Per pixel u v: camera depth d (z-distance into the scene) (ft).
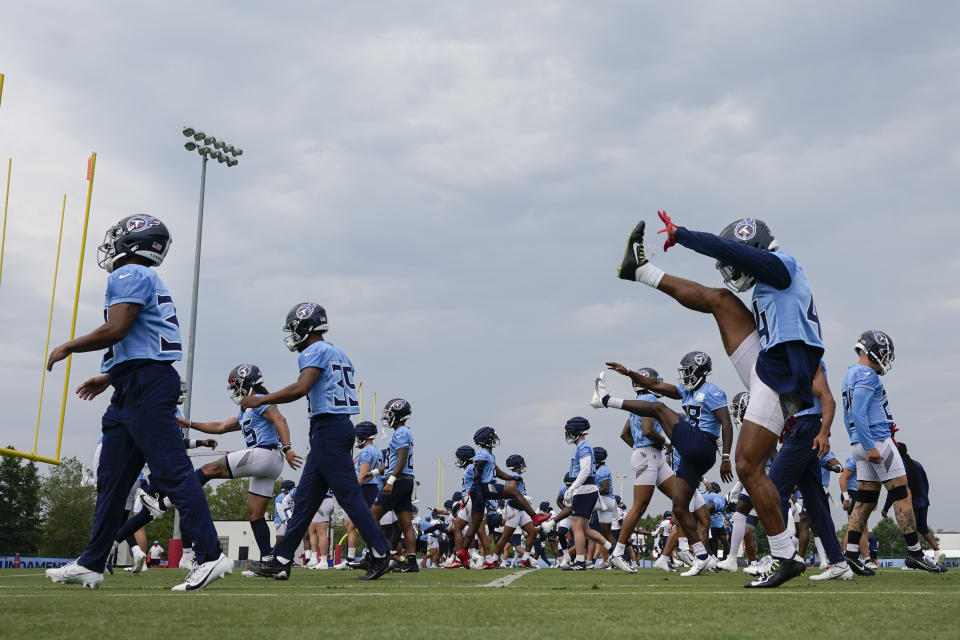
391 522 47.42
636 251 19.03
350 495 25.90
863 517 30.76
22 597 15.53
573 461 44.96
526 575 32.50
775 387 17.66
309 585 22.17
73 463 244.83
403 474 37.22
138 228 18.98
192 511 18.38
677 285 19.03
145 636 9.24
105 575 34.01
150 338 18.29
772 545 18.72
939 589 17.85
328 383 25.85
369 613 11.90
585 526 44.37
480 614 11.70
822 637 9.09
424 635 9.27
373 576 26.22
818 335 17.66
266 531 32.27
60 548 244.01
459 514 55.11
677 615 11.50
